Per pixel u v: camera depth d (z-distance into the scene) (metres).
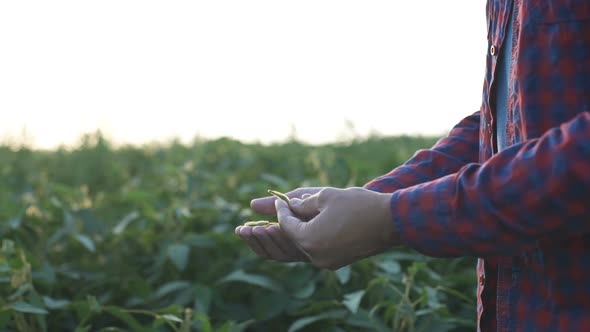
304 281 2.81
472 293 2.78
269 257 1.41
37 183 4.75
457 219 0.99
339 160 4.11
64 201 4.05
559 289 1.06
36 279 2.73
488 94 1.27
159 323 2.28
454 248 1.00
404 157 5.09
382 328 2.38
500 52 1.21
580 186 0.90
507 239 0.97
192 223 3.53
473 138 1.48
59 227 3.48
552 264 1.07
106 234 3.47
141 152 6.52
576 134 0.90
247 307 2.90
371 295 2.66
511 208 0.95
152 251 3.46
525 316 1.11
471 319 2.67
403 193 1.04
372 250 1.07
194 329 2.57
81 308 2.38
